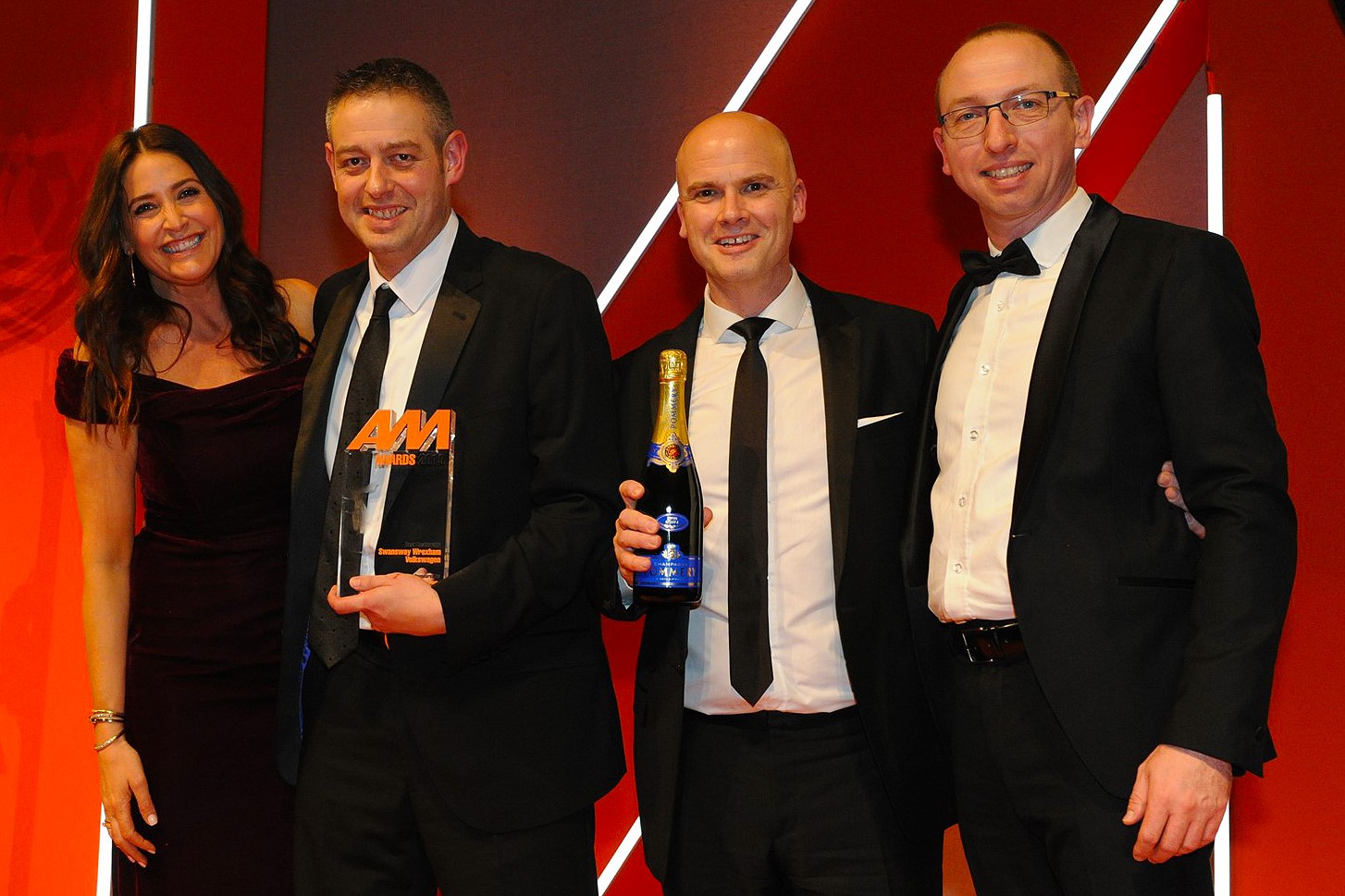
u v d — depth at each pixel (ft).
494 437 5.75
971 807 5.47
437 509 5.58
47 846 8.90
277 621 6.79
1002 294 5.67
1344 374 7.95
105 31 9.18
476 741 5.63
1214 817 4.47
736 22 8.69
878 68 8.52
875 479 6.04
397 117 5.88
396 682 5.74
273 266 9.07
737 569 6.03
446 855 5.63
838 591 5.88
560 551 5.58
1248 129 8.18
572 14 8.91
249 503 6.82
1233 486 4.72
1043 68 5.65
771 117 8.64
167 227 6.75
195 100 9.11
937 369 5.97
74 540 9.04
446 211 6.18
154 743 6.65
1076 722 4.94
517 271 6.04
